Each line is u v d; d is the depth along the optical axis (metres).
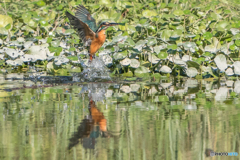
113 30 14.62
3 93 8.84
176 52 12.52
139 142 5.21
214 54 12.72
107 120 6.30
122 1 16.98
